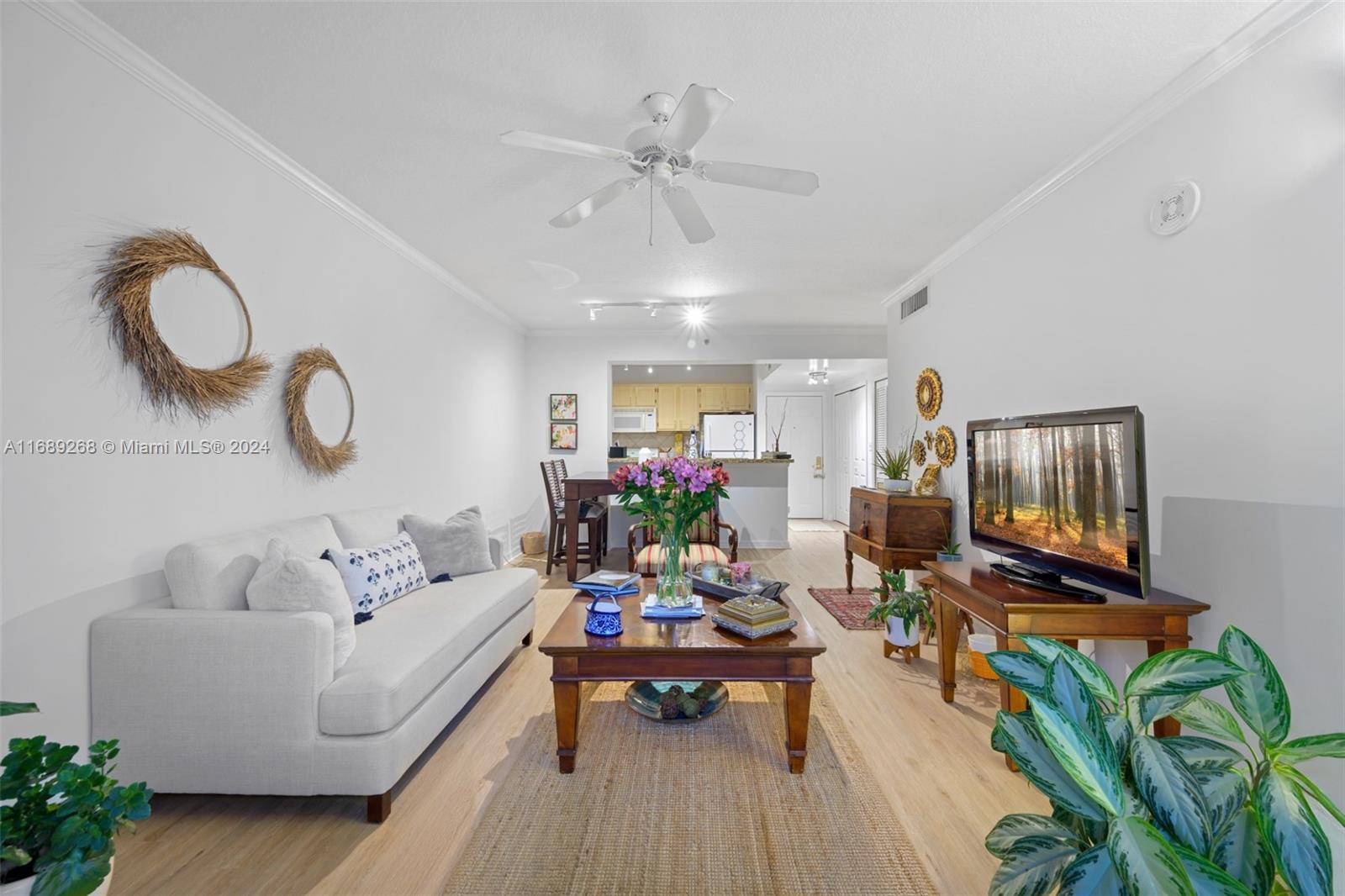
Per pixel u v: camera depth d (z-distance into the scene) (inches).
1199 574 77.0
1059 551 87.7
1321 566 63.0
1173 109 80.9
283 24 67.7
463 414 182.2
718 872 64.0
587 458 250.2
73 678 67.6
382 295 134.7
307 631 70.4
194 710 70.0
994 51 72.7
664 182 87.4
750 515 267.4
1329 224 62.4
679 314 221.0
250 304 93.7
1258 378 69.7
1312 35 63.9
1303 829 33.0
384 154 98.3
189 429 82.7
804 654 81.5
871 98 82.3
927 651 133.3
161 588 78.2
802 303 203.2
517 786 79.6
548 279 173.0
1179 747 41.1
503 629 114.3
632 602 104.2
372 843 67.9
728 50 72.6
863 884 62.4
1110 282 92.7
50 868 42.8
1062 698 38.9
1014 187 110.9
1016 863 41.0
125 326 72.4
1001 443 102.7
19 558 62.2
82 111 67.9
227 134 88.0
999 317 124.5
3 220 60.7
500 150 97.0
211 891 60.5
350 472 122.0
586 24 67.9
